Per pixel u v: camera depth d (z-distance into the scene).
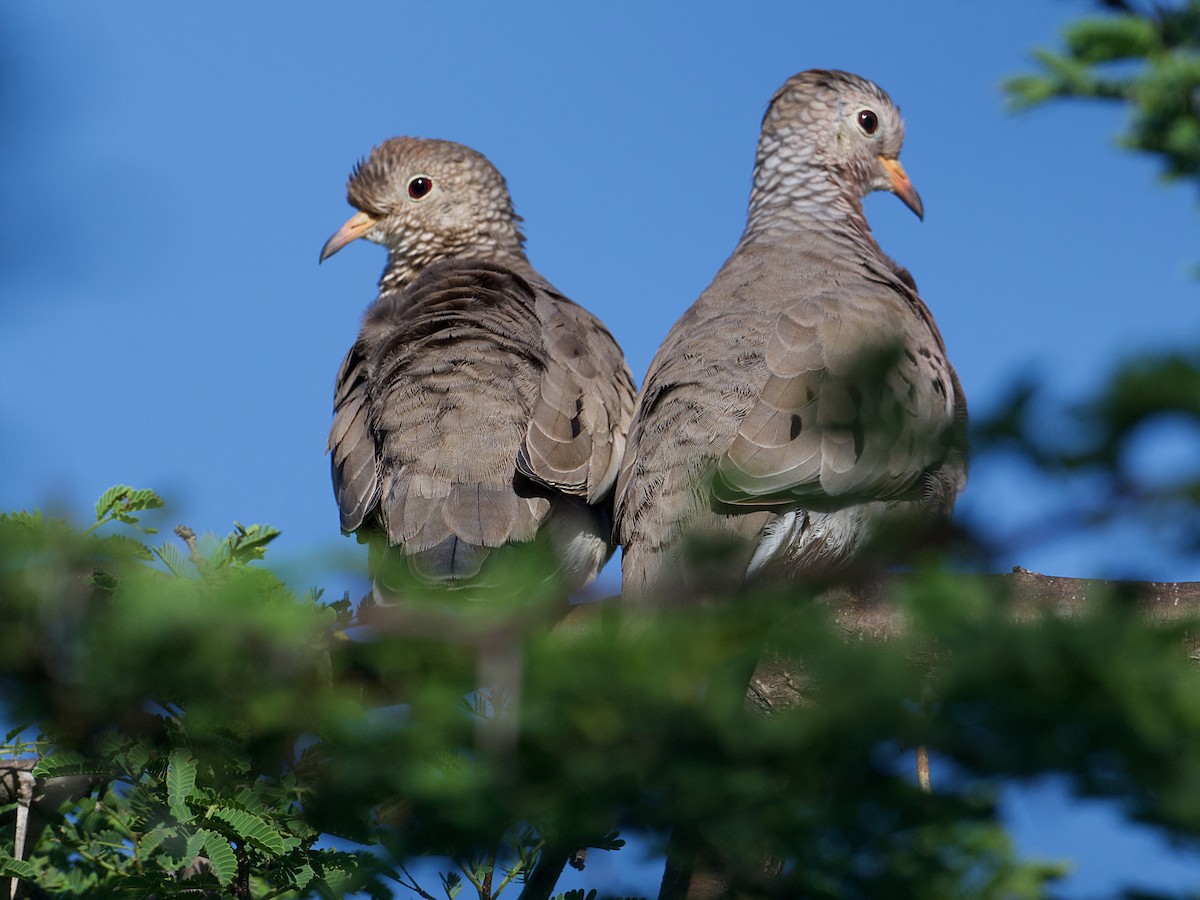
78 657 4.38
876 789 4.05
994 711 3.74
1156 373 3.08
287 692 4.41
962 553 3.56
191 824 6.60
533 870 7.39
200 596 4.39
